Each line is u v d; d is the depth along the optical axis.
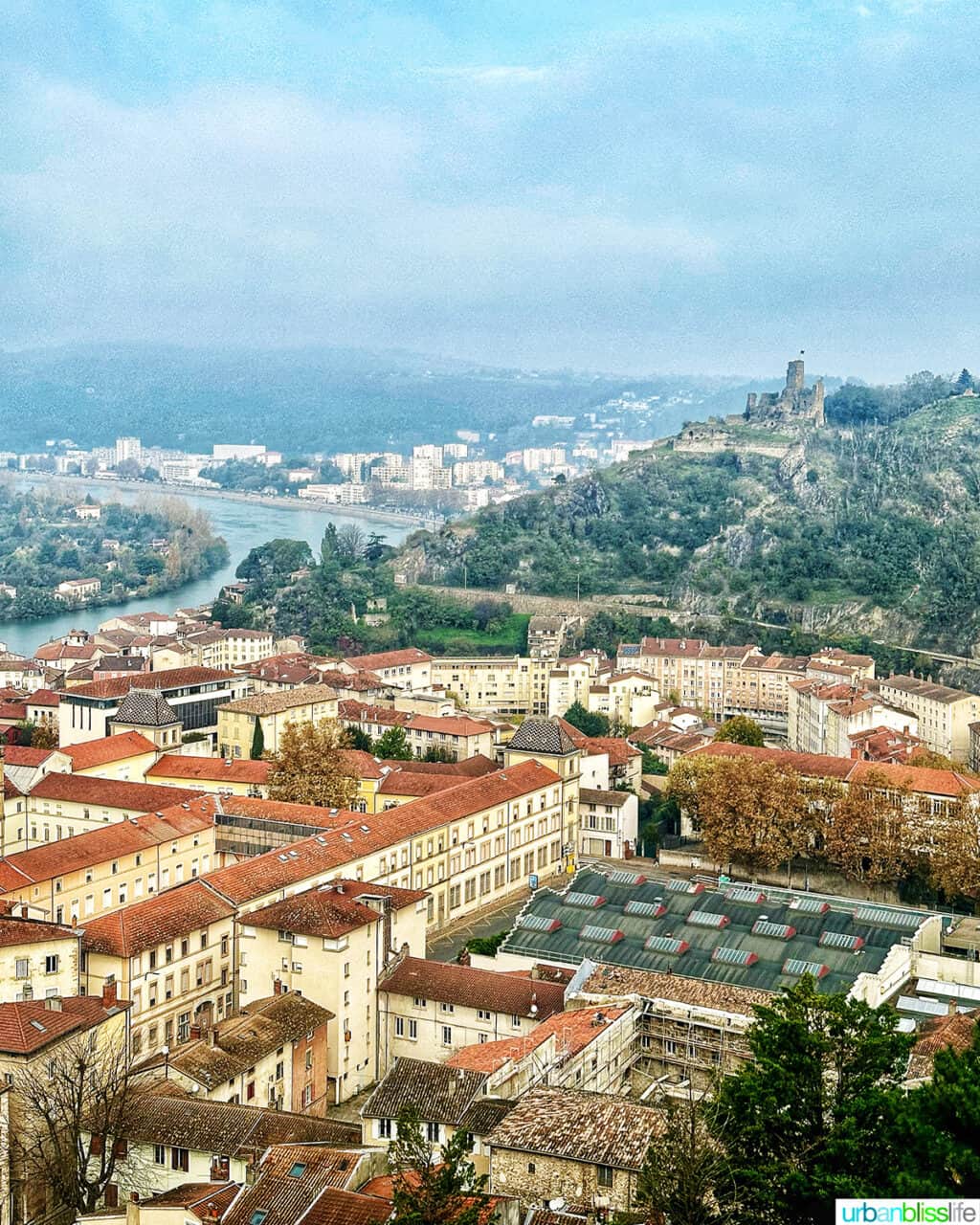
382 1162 118.50
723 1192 98.50
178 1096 140.62
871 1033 107.50
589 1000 167.00
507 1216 110.25
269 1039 157.62
